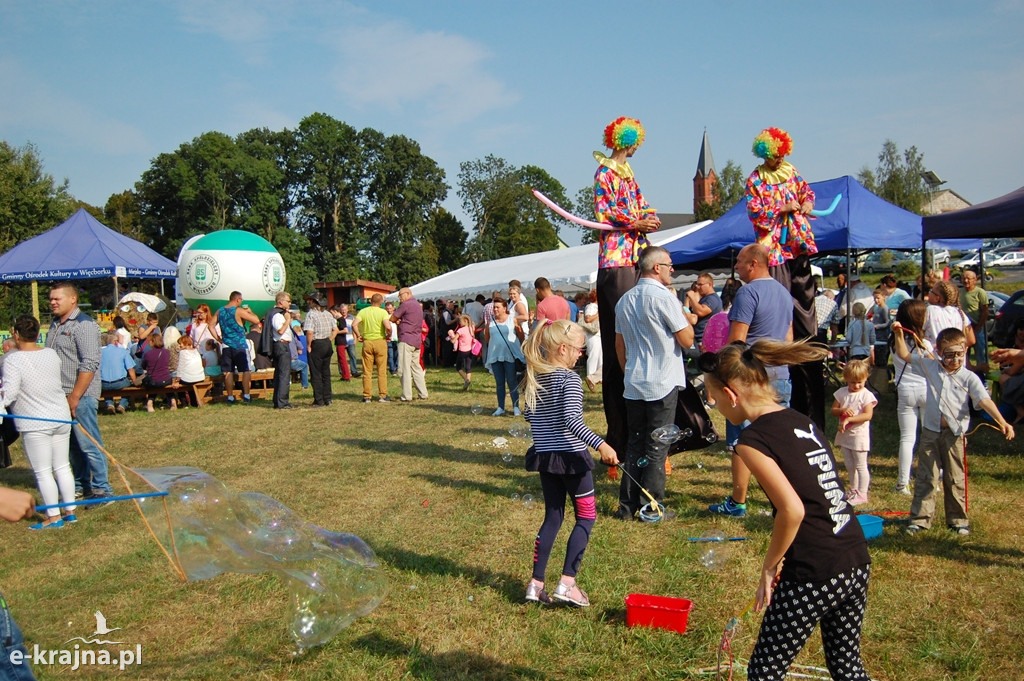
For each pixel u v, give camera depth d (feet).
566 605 12.17
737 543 14.65
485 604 12.37
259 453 25.80
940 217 27.50
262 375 41.11
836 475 7.57
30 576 14.46
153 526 9.66
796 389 18.13
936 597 11.98
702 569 13.38
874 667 10.00
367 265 193.77
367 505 18.62
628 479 16.24
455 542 15.51
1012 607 11.50
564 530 15.90
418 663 10.44
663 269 15.94
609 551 14.49
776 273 18.17
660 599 11.71
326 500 19.22
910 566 13.20
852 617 7.61
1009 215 25.04
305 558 11.03
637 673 10.05
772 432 7.48
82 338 18.90
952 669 9.90
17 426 17.22
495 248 232.53
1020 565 13.05
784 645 7.53
